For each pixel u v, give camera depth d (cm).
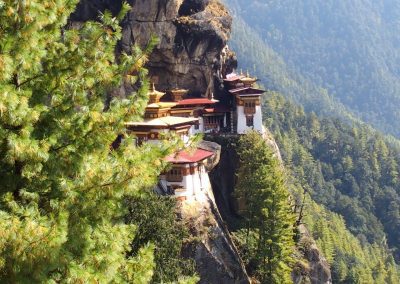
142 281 1559
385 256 12250
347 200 14212
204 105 6450
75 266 1281
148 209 3453
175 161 4234
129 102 1569
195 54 6175
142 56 1634
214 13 6681
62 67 1508
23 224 1140
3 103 1205
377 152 16600
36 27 1301
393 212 14225
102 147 1492
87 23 1620
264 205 4853
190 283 1962
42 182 1395
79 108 1529
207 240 4309
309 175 14950
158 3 5519
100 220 1471
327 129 18012
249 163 5541
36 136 1390
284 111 18438
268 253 4834
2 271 1169
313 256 6200
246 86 6731
